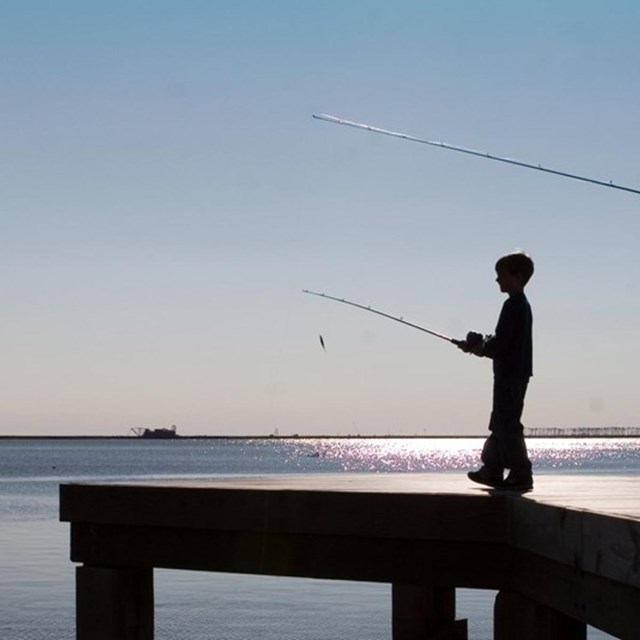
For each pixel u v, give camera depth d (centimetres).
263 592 2355
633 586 477
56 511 5062
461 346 764
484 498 638
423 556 659
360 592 2344
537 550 584
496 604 650
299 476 908
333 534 677
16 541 3509
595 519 512
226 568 718
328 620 2011
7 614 2105
